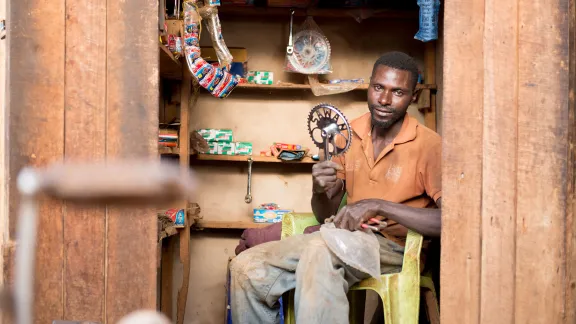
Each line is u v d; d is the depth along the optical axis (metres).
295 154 3.85
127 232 1.95
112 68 1.94
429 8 3.31
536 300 2.00
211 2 3.13
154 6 1.94
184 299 3.63
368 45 4.09
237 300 2.25
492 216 2.00
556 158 2.00
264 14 4.02
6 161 1.94
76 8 1.94
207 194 4.05
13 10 1.92
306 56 3.86
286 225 2.69
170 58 2.99
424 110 3.99
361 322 2.67
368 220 2.32
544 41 2.00
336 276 2.13
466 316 2.00
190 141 3.78
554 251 2.00
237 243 4.07
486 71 2.00
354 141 2.65
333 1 3.86
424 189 2.49
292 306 2.33
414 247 2.21
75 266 1.93
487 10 2.00
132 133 1.95
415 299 2.19
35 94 1.92
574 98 2.01
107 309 1.94
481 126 2.00
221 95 3.11
